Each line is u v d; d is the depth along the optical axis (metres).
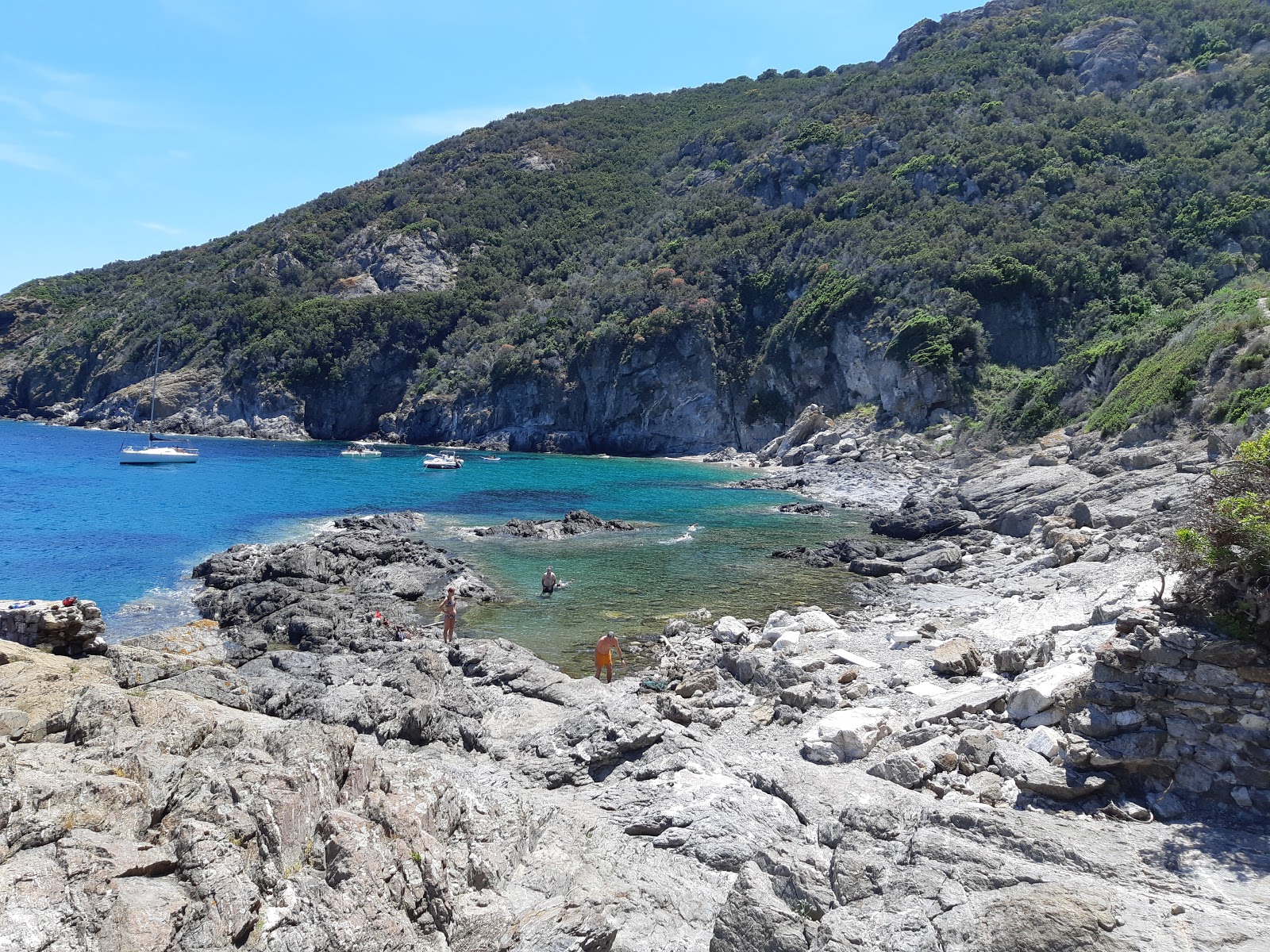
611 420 98.00
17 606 16.67
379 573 28.95
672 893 8.24
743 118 145.62
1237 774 8.94
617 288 104.19
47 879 5.80
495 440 100.31
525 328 108.44
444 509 48.75
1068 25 114.75
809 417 78.81
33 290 150.75
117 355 125.62
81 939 5.41
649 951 7.20
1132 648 9.66
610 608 26.12
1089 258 74.06
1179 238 74.38
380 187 162.88
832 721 12.48
